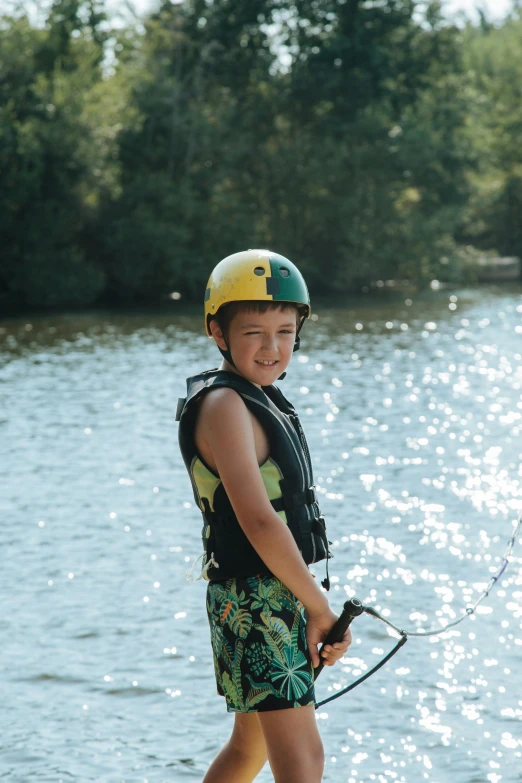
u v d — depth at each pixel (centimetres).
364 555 1422
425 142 7806
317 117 8194
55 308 7181
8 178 6875
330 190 7881
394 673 979
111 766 783
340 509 1714
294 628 471
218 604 477
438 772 770
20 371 3938
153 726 863
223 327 475
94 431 2592
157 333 5453
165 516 1689
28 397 3244
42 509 1750
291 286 470
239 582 471
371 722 866
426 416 2767
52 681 970
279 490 467
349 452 2259
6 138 6762
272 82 8025
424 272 7931
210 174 7531
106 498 1831
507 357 4188
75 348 4766
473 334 5119
